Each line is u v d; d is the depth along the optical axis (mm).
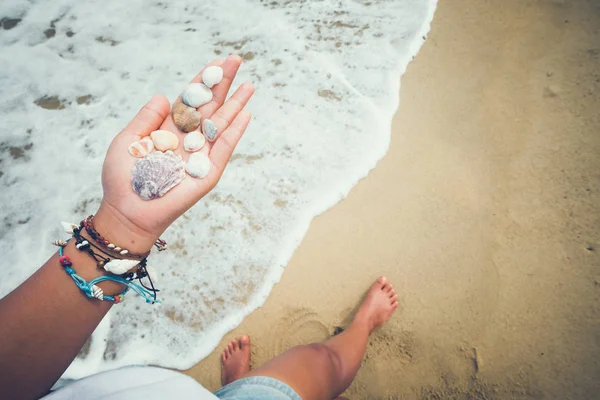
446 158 2020
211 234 1948
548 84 2080
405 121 2111
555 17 2205
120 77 2309
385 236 1933
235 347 1837
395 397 1752
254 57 2309
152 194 988
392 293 1849
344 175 2021
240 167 2045
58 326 871
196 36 2398
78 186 2070
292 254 1924
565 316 1715
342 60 2271
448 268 1864
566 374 1646
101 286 927
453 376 1737
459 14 2314
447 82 2172
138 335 1842
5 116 2225
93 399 804
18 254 1942
